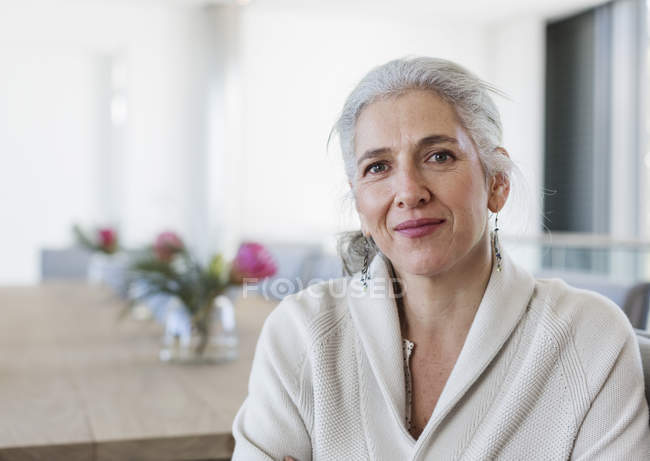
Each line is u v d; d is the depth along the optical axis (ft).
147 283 6.39
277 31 24.25
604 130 22.25
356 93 3.31
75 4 22.54
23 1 21.71
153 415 4.55
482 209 3.26
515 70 24.86
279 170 24.27
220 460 4.24
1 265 23.68
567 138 23.50
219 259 6.35
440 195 3.14
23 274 23.85
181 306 6.34
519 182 3.41
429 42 25.57
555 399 3.14
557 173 23.81
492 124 3.29
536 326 3.24
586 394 3.09
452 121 3.17
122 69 24.14
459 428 3.16
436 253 3.16
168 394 5.11
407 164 3.16
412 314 3.41
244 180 23.94
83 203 24.34
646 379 3.24
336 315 3.57
